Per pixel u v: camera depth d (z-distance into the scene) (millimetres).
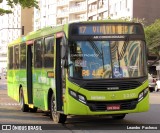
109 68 12273
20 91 18609
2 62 137625
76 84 12102
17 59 19219
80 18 109438
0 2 25828
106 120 14688
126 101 12289
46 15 129500
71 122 14109
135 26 12695
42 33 14914
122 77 12297
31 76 16938
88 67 12203
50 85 13875
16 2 24906
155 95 32938
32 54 16500
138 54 12602
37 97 15836
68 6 115000
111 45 12406
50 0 126438
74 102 12086
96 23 12406
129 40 12562
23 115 16594
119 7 77688
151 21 72625
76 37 12273
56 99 13250
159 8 73000
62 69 12805
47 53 14258
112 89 12164
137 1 72125
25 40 17375
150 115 16375
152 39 58312
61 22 120000
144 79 12516
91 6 99062
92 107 12078
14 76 20047
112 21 12547
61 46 12859
